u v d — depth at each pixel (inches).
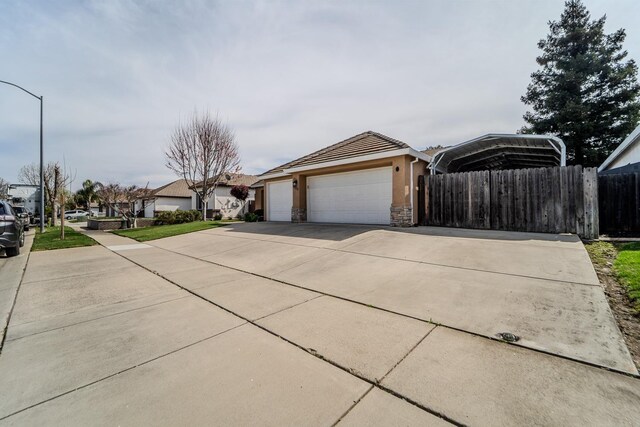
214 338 126.1
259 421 76.7
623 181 328.2
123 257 326.6
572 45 833.5
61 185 1015.0
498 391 86.3
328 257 265.7
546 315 133.8
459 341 116.3
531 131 855.1
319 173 539.2
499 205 359.9
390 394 86.7
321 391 88.9
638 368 95.0
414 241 299.3
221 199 1127.0
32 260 311.3
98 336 131.0
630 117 752.3
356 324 135.5
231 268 259.8
